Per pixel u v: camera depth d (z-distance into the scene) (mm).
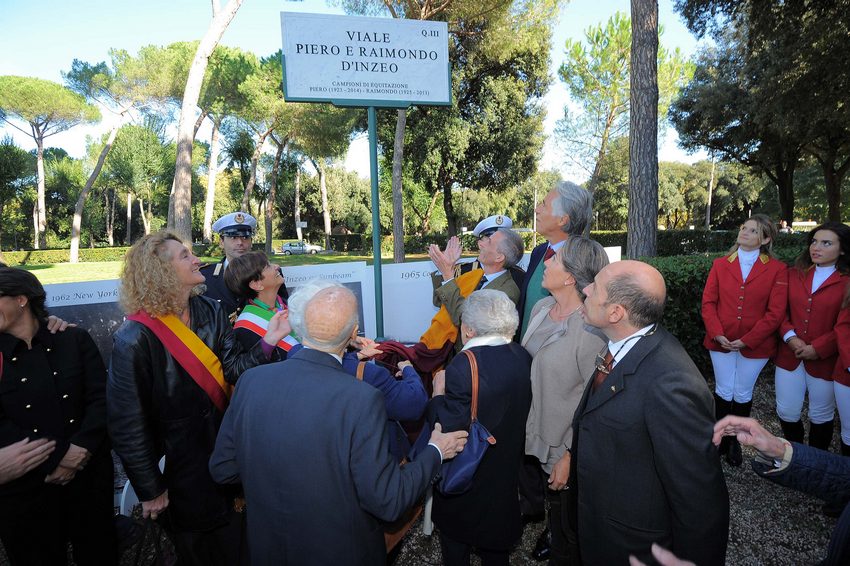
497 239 2650
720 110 18188
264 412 1313
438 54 3023
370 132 3025
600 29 21250
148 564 2395
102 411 1994
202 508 1805
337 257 27391
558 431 1947
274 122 21906
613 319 1469
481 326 1814
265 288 2281
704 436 1290
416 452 1799
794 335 2916
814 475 1255
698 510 1281
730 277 3225
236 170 38656
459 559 1884
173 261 1729
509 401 1760
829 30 10375
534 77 22156
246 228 3164
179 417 1754
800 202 31547
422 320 3734
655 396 1328
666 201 46250
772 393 4508
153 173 39688
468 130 21625
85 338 2037
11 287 1728
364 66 2910
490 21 13359
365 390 1338
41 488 1795
